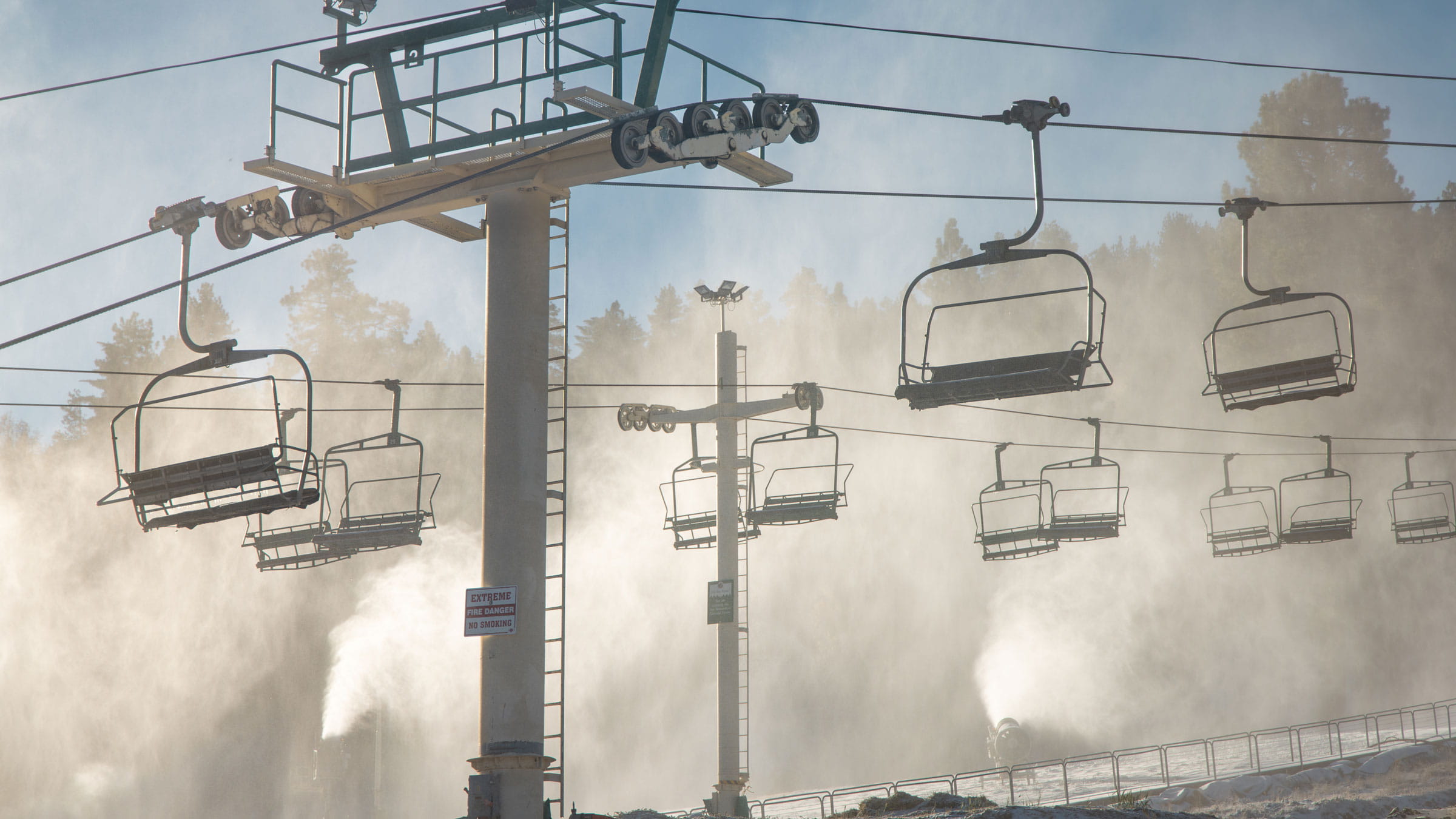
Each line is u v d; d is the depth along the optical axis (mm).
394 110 39594
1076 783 81562
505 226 37188
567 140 34031
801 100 35938
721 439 66625
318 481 34531
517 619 34094
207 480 34625
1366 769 67812
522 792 33062
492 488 35250
